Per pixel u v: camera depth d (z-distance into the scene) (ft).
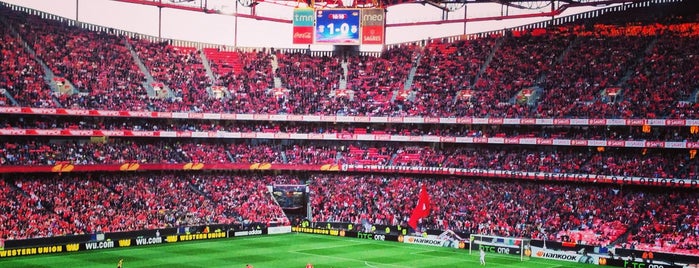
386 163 357.61
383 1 395.14
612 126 321.73
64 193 296.10
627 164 308.40
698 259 250.78
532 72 359.66
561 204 309.83
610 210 298.56
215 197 338.13
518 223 304.91
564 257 278.05
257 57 403.75
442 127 356.79
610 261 266.98
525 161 330.75
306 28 390.42
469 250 296.51
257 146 368.68
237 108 358.43
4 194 279.69
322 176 368.07
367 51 415.85
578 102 328.49
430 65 391.45
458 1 374.43
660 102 309.22
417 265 258.37
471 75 373.61
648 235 276.41
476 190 335.26
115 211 297.74
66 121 323.16
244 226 325.01
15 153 296.10
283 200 357.00
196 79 371.97
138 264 244.42
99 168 310.04
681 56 330.95
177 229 301.63
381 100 372.99
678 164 299.58
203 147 357.20
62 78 325.83
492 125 348.18
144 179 330.95
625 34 363.35
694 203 290.35
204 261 254.47
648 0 369.91
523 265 263.70
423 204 302.66
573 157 324.19
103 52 356.59
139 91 345.31
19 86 307.78
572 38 372.99
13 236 258.37
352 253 282.15
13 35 331.98
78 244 268.00
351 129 369.09
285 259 263.90
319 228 336.29
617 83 331.16
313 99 375.04
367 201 344.08
